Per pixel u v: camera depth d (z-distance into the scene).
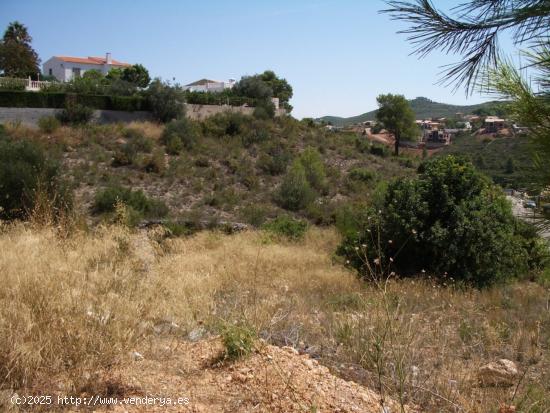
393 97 48.25
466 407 3.21
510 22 1.92
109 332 3.61
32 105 31.61
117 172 26.88
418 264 9.97
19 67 48.78
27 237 6.56
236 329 3.58
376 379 3.46
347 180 32.97
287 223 18.62
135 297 4.61
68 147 28.23
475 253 9.30
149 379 3.10
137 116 35.41
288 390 2.93
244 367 3.28
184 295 5.29
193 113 38.84
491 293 8.55
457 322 6.14
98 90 35.78
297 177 27.81
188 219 21.19
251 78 47.69
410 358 4.04
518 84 2.01
